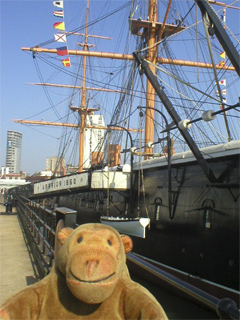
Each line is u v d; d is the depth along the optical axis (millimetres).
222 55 19422
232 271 7246
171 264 9562
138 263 3832
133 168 12484
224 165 7918
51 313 2020
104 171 12625
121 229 9984
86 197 17359
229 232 7441
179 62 25312
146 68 9398
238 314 1923
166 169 10531
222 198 7789
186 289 2639
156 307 1854
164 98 8961
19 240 17094
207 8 7395
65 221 4688
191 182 9133
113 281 1816
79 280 1763
